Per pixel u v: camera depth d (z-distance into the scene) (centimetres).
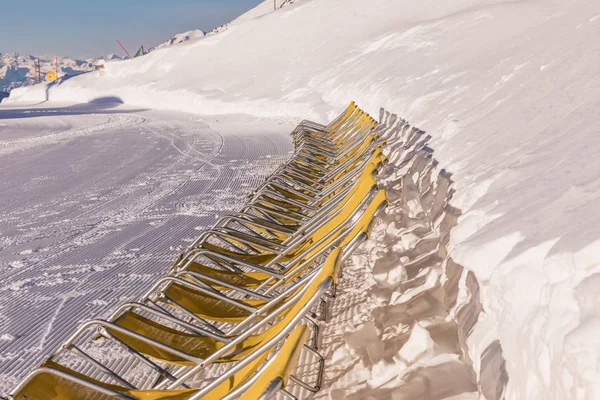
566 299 158
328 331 343
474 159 449
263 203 488
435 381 240
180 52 4769
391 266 385
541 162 317
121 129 2139
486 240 247
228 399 179
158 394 223
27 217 772
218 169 1086
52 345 377
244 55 4056
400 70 1864
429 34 2312
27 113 3669
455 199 393
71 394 213
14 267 553
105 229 681
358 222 270
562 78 518
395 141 882
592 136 294
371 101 1689
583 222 185
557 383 143
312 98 2348
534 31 1181
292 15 4097
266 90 2928
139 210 773
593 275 148
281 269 351
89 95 5084
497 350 206
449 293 300
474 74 1045
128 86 4697
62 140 1789
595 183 219
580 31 742
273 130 1827
